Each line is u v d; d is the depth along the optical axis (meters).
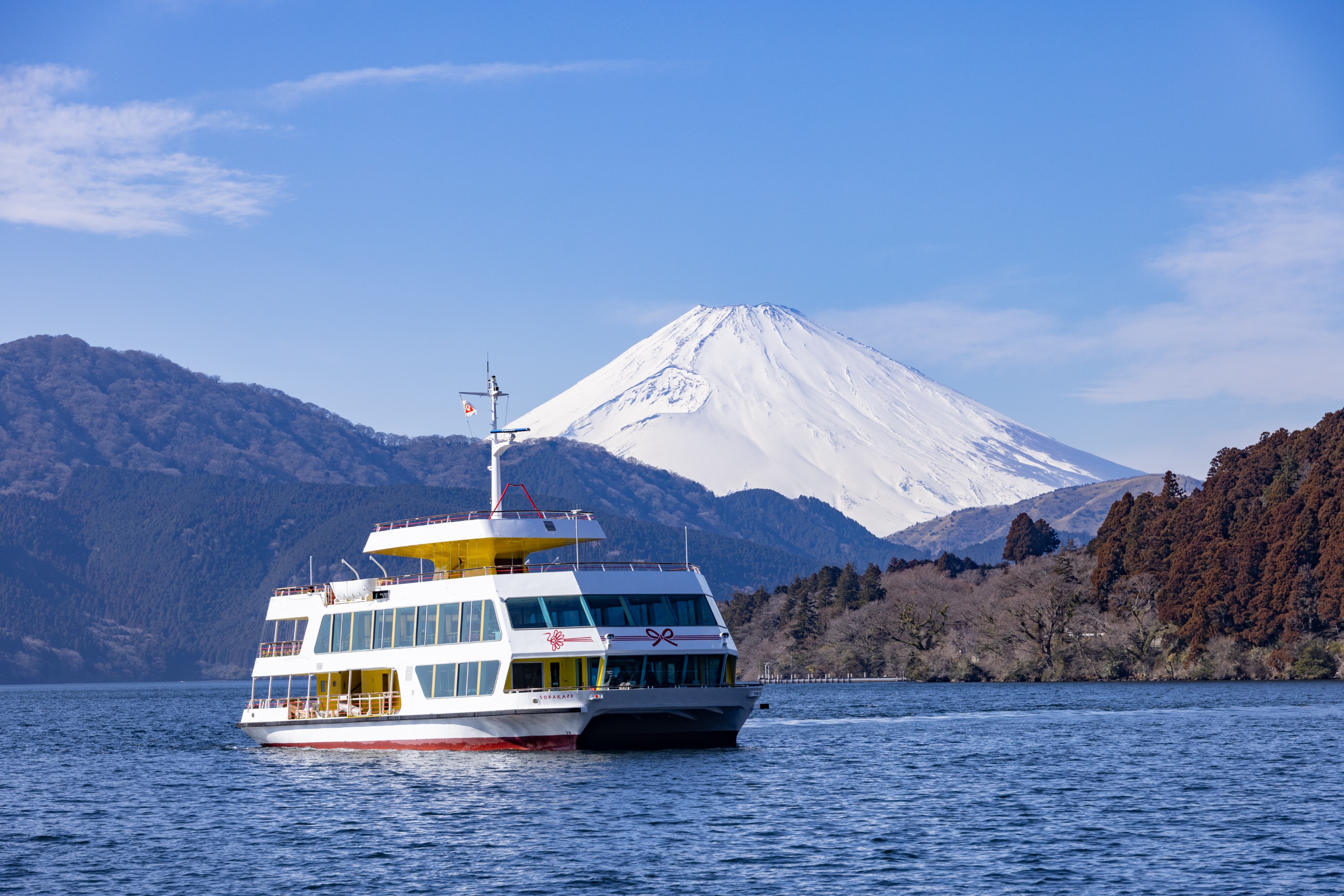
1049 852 43.12
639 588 63.22
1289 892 37.38
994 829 47.34
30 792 63.66
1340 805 51.22
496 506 70.25
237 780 63.31
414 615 65.50
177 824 51.38
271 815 52.44
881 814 50.34
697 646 63.19
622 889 39.19
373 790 56.81
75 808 57.00
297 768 65.75
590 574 62.69
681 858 42.81
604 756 65.81
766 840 45.47
